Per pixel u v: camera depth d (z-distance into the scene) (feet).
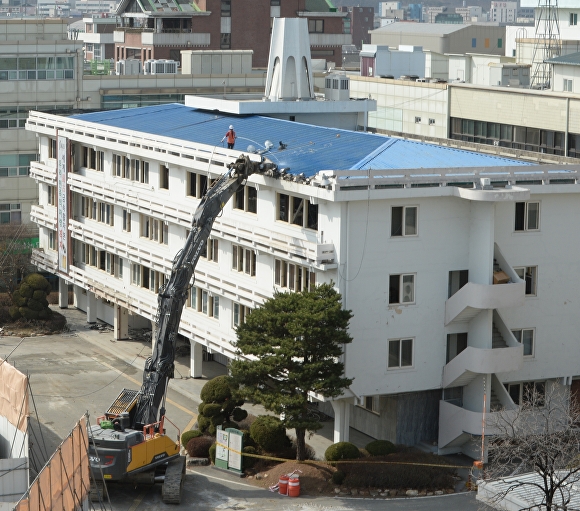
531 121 356.59
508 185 203.82
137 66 390.21
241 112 269.64
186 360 262.06
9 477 158.10
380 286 197.98
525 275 210.18
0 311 296.30
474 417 199.11
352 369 197.57
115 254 273.75
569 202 210.79
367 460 195.21
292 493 185.68
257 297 215.10
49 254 305.94
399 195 194.18
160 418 190.80
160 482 186.50
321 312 184.14
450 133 398.42
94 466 178.09
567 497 159.53
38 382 246.88
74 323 299.17
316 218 202.80
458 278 205.05
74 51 364.79
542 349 212.23
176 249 245.45
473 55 472.03
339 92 291.17
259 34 604.08
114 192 264.11
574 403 200.03
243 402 209.26
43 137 304.91
